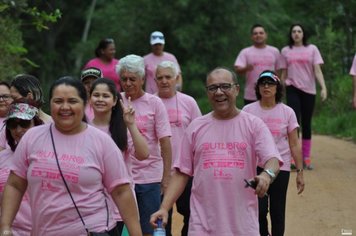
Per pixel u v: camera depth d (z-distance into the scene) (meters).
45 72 68.31
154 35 25.22
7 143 11.38
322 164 25.42
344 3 46.06
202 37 54.50
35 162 9.65
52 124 9.89
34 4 44.53
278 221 14.94
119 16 56.84
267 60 24.06
